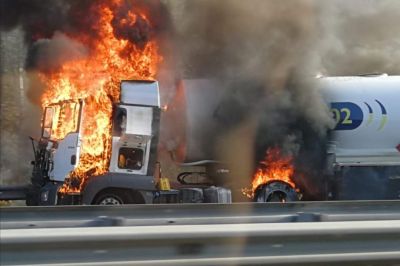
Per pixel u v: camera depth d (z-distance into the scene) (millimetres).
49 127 16281
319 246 5988
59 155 15281
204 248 5750
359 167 18500
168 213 7055
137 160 15578
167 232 5648
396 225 6160
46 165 15609
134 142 15570
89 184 15055
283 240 5902
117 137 15500
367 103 18609
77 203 15023
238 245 5805
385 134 18578
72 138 15117
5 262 5316
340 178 18328
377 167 18531
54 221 6625
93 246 5504
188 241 5695
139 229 5750
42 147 16172
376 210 7527
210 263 5727
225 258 5773
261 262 5824
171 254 5688
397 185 18578
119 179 15289
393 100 18672
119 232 5574
